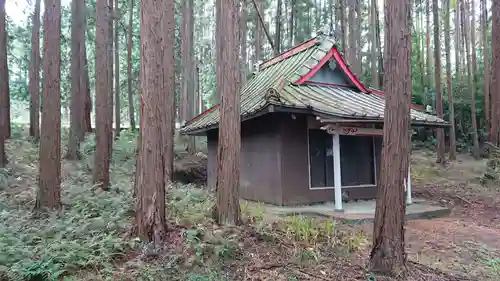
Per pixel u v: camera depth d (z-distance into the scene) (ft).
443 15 77.51
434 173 52.42
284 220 22.90
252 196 33.81
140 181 17.26
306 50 38.19
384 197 15.43
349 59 64.85
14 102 97.14
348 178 33.76
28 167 36.99
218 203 20.31
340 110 27.40
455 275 16.53
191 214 20.88
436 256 19.07
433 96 74.33
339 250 18.24
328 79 35.88
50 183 21.86
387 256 15.34
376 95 37.40
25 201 25.70
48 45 22.11
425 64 89.40
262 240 18.70
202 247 16.42
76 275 13.99
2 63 40.50
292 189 30.42
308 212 27.25
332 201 32.19
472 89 62.64
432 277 15.92
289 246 18.34
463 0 66.74
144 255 15.78
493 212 31.30
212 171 41.29
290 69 36.37
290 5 81.51
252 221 21.53
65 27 61.05
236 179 20.30
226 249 16.63
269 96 26.30
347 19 78.54
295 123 31.19
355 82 36.63
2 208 23.12
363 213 26.66
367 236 21.17
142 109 17.28
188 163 53.72
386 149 15.35
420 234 23.02
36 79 51.37
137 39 74.08
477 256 19.30
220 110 20.51
